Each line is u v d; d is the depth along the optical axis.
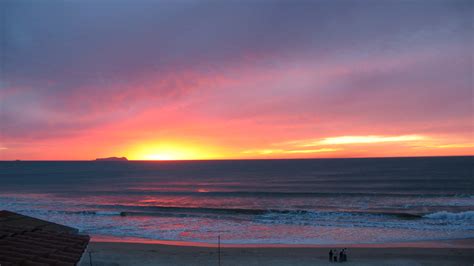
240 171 125.00
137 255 21.70
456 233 26.91
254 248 23.38
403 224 30.33
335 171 108.50
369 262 20.23
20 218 10.65
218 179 92.06
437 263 19.86
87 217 35.66
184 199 51.44
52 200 50.97
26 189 69.69
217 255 21.75
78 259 7.39
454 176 77.81
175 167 173.75
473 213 32.66
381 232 27.81
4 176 113.88
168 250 22.80
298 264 20.06
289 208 40.78
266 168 140.50
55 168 177.12
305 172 108.81
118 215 36.88
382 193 51.22
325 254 21.88
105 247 23.48
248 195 54.12
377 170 105.81
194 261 20.62
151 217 35.50
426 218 32.72
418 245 23.72
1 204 46.03
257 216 35.56
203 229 29.92
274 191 58.84
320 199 48.06
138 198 53.44
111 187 73.06
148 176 109.06
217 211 38.66
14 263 6.31
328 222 32.00
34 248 7.49
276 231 28.89
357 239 25.94
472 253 21.50
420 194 50.06
